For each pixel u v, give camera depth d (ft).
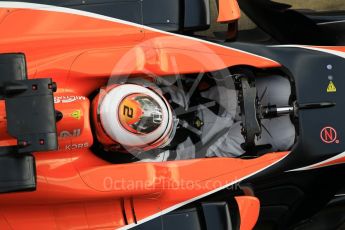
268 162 25.23
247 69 25.99
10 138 21.21
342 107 26.02
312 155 25.85
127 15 25.41
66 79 23.20
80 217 23.39
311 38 28.94
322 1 35.32
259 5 29.25
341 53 26.96
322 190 27.73
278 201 27.84
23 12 24.84
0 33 24.41
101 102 22.11
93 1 25.40
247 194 24.89
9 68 20.24
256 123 24.77
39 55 23.84
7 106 19.89
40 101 19.93
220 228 23.62
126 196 23.03
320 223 29.30
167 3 25.72
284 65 26.03
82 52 23.62
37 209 23.24
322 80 26.13
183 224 23.84
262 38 30.22
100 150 23.75
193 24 25.77
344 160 26.23
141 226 23.61
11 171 19.93
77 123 21.95
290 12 28.17
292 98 25.88
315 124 25.80
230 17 25.91
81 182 22.21
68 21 24.94
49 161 22.33
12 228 22.98
